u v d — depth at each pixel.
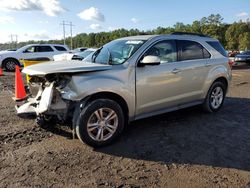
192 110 6.66
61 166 3.94
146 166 3.96
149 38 5.24
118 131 4.68
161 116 6.15
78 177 3.67
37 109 4.57
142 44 5.07
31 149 4.48
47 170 3.83
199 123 5.74
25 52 17.47
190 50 5.81
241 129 5.42
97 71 4.53
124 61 4.83
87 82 4.32
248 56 21.80
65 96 4.33
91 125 4.42
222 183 3.53
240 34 98.12
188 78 5.65
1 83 11.52
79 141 4.78
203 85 6.04
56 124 5.39
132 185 3.49
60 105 4.39
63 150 4.45
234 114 6.43
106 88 4.45
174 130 5.32
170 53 5.43
